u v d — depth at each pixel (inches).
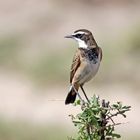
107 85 1042.7
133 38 1161.4
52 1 1392.7
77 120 297.0
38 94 1013.2
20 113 909.8
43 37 1272.1
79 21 1330.0
